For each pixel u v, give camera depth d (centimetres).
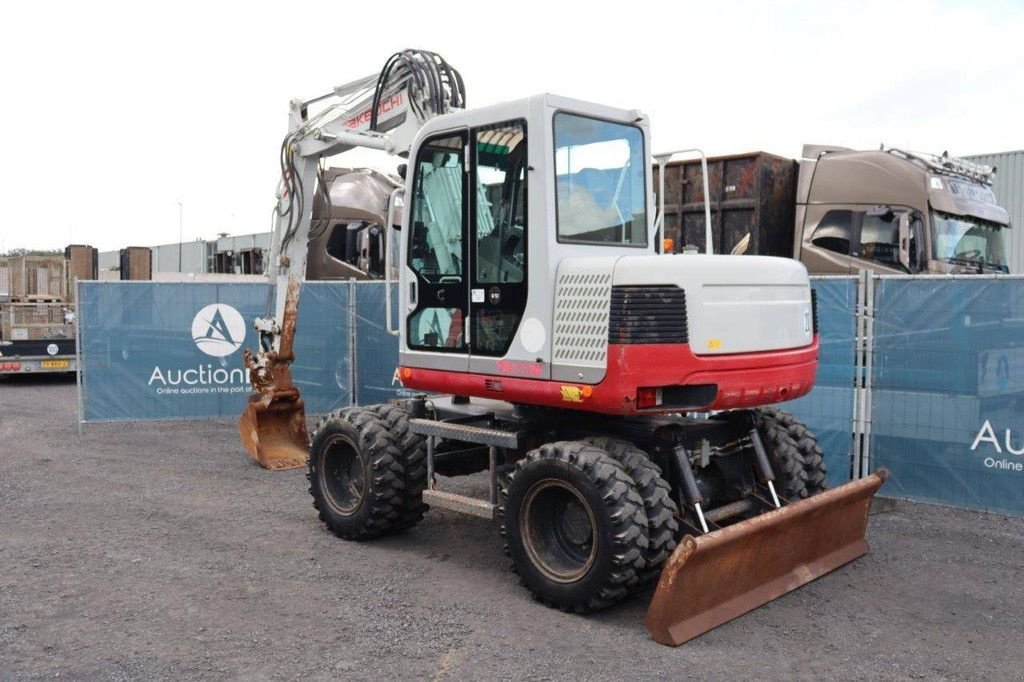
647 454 532
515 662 440
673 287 484
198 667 433
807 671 433
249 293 1152
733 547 481
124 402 1116
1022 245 1667
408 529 680
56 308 1580
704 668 434
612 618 500
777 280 532
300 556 611
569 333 509
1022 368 702
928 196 1051
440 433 597
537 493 520
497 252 555
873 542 643
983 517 709
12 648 453
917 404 754
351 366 1161
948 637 477
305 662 439
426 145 608
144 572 572
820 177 1126
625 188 585
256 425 894
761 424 599
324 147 823
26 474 854
